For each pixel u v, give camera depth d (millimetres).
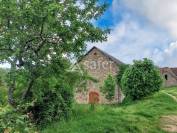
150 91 49281
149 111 28141
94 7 20281
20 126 7906
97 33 20078
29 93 21562
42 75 20219
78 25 19562
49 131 19625
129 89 49969
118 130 20078
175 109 32375
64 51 20406
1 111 8023
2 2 18219
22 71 19266
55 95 23266
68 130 19531
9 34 18688
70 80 23766
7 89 19281
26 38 19141
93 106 27500
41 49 20266
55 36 19797
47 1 18578
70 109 24312
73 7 19469
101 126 20234
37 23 18719
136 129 21078
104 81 64312
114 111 25578
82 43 20125
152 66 50062
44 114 22531
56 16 18797
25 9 18141
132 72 50094
